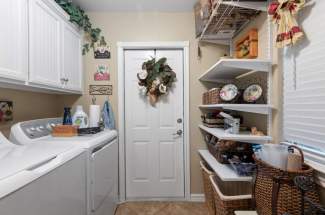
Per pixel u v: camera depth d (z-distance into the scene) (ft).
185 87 9.48
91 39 9.32
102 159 6.41
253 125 7.04
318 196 4.08
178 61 9.62
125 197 9.58
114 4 8.72
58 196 3.82
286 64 5.26
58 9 6.88
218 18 6.81
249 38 6.78
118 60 9.36
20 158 3.79
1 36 4.52
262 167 4.26
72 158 4.47
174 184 9.74
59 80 7.06
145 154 9.70
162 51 9.60
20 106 6.89
